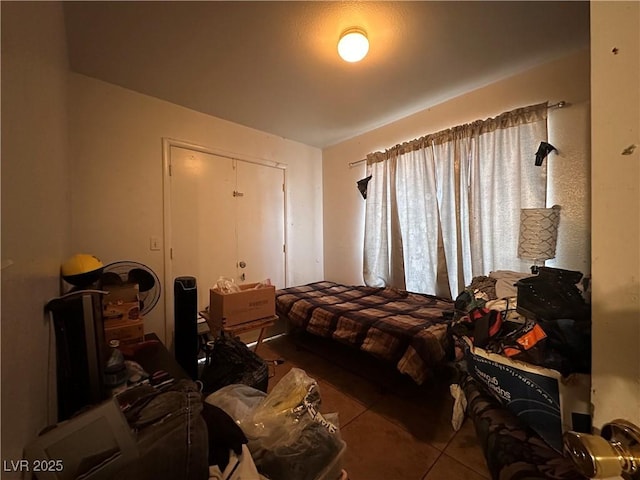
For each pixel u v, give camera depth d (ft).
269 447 2.80
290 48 5.80
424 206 8.57
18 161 1.55
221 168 9.23
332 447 2.96
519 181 6.59
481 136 7.30
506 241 6.87
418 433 5.33
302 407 3.14
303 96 7.85
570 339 2.28
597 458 1.06
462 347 3.66
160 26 5.15
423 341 5.50
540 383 2.29
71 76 6.57
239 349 5.79
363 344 6.42
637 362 1.10
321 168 12.32
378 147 10.12
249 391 3.81
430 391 6.66
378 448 4.96
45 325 2.56
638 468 1.06
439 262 8.14
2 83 1.29
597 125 1.19
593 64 1.21
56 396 3.14
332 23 5.12
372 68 6.54
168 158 8.07
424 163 8.48
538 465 2.09
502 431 2.50
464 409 3.75
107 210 7.06
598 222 1.19
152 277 6.62
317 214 12.22
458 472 4.44
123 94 7.31
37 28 2.20
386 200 9.56
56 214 3.44
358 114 9.05
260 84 7.20
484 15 4.96
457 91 7.64
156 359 5.13
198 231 8.68
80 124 6.68
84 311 3.25
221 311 6.68
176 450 2.08
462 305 4.75
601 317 1.19
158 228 7.91
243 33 5.36
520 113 6.57
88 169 6.78
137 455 1.97
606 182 1.16
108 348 4.34
